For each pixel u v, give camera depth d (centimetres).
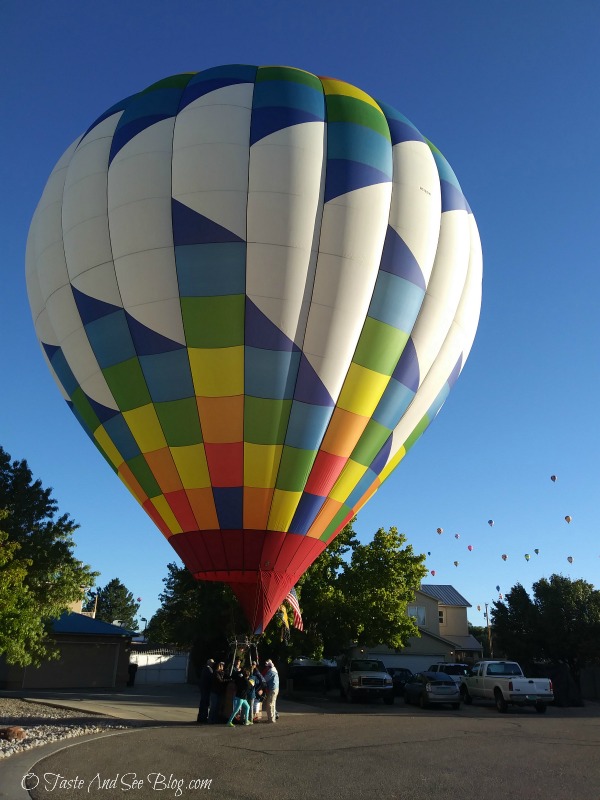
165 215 1427
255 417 1409
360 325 1465
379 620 2694
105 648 3097
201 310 1398
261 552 1419
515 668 2492
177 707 1956
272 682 1561
